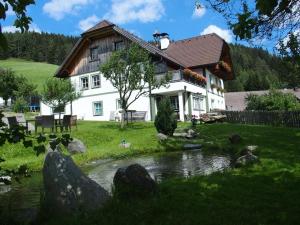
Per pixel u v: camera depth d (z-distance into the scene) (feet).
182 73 116.37
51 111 139.74
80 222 20.30
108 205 22.27
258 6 13.15
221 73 159.02
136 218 20.34
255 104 124.88
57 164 23.90
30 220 21.83
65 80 114.01
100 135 83.25
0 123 16.71
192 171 41.78
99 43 134.92
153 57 121.39
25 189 37.50
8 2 13.99
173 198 24.03
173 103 122.52
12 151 63.26
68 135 17.63
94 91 134.41
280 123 94.43
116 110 128.88
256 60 423.64
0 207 21.67
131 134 85.46
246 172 33.12
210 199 23.95
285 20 19.10
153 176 40.14
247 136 69.15
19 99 160.35
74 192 22.98
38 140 17.06
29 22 15.02
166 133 79.66
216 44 146.30
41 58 457.27
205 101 138.31
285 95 124.57
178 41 159.74
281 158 39.58
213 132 80.84
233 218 19.74
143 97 121.49
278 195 24.56
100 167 50.96
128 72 94.68
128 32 136.56
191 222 19.38
